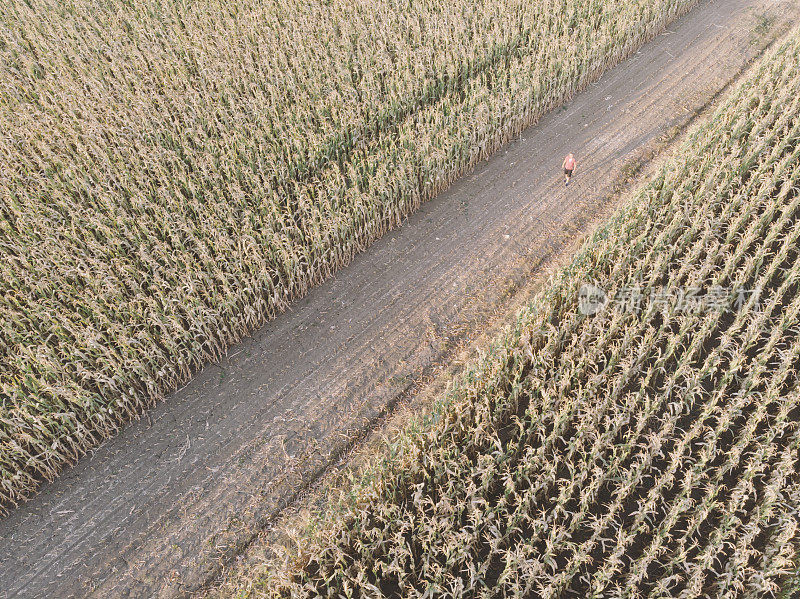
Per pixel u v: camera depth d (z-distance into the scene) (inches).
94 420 431.5
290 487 395.5
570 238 569.9
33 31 780.0
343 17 833.5
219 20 823.1
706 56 829.2
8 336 451.5
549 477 354.6
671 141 678.5
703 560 319.0
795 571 313.6
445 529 340.8
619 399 420.8
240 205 557.9
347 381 461.4
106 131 639.1
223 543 368.8
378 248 580.1
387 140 625.3
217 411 445.1
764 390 419.2
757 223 509.0
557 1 836.0
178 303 462.9
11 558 365.1
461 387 409.1
